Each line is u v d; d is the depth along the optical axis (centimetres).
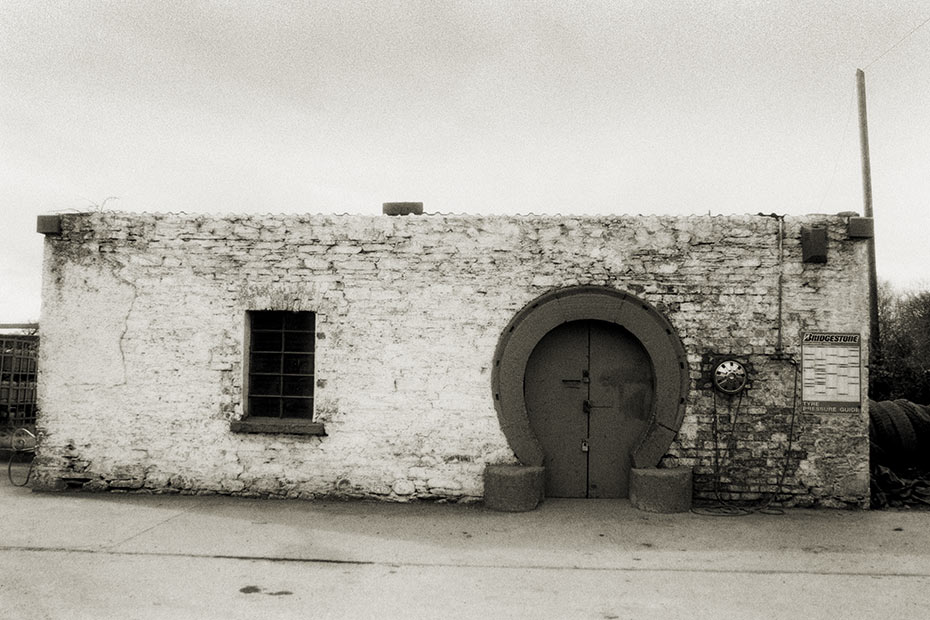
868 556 616
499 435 805
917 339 2294
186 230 845
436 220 823
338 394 821
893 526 713
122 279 848
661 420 791
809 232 780
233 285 837
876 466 875
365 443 816
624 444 821
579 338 829
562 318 805
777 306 794
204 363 834
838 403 784
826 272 791
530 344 805
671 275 802
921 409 963
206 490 830
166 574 559
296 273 832
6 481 909
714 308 798
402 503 806
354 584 539
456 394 810
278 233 837
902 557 613
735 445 789
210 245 841
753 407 789
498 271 815
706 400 793
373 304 823
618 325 809
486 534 679
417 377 815
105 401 843
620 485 820
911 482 882
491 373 809
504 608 491
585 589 531
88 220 853
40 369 853
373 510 771
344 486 816
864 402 782
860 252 790
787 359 790
